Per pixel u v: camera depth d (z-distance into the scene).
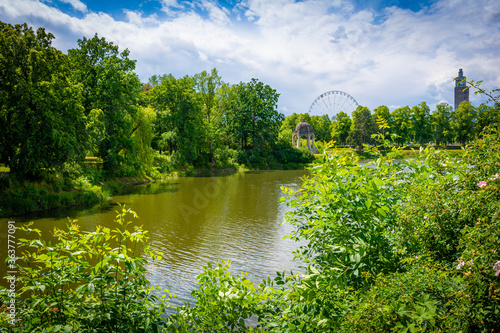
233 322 3.78
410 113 75.06
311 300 3.08
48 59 19.30
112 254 2.97
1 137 17.89
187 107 43.28
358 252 3.04
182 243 12.22
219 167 47.75
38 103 18.00
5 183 17.77
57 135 18.36
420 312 2.17
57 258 3.07
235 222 15.61
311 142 71.38
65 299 3.01
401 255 3.13
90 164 26.50
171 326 3.54
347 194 3.59
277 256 10.76
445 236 2.86
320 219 3.53
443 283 2.34
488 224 2.33
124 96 28.38
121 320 2.98
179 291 8.15
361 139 75.50
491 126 3.27
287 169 51.44
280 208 18.95
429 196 3.15
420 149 4.17
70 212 17.62
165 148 48.25
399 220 3.27
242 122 54.09
